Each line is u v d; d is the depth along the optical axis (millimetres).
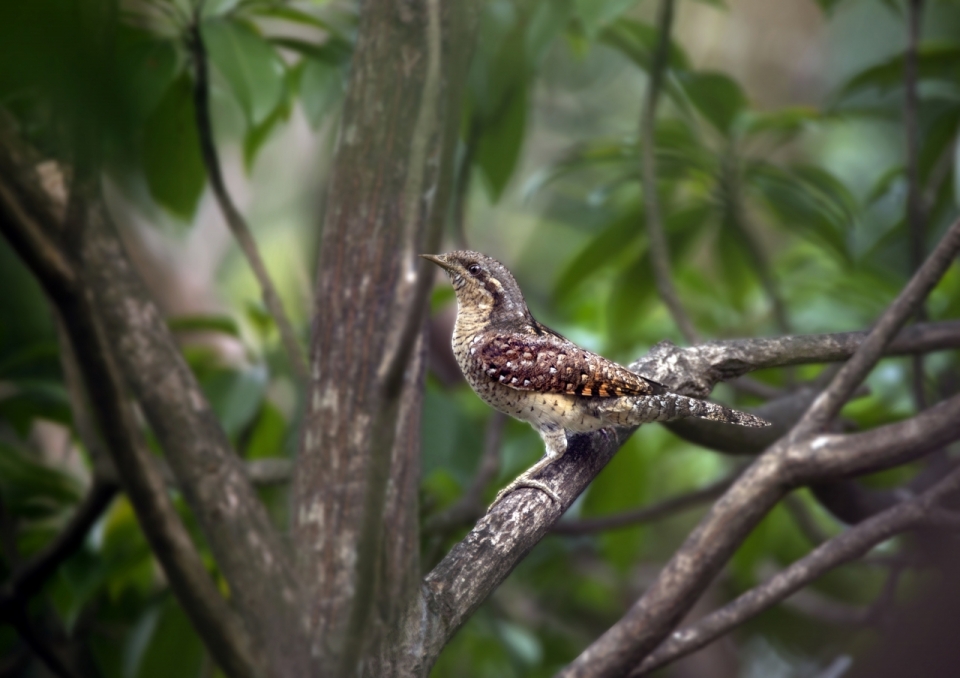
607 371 7777
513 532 6688
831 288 11812
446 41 6137
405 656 5551
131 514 9406
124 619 10695
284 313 8984
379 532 5047
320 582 5539
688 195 11891
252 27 8930
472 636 12062
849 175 17219
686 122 11273
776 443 6730
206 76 8461
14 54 2154
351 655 5043
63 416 9953
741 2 19500
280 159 15406
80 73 2262
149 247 13898
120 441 5008
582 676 6461
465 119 10641
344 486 5762
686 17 19578
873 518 6703
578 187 15203
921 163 11477
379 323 6055
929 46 10797
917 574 9508
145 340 5289
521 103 10039
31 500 10141
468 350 8664
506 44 9820
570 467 7848
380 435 5023
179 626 9062
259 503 5457
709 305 12797
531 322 8977
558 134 19531
